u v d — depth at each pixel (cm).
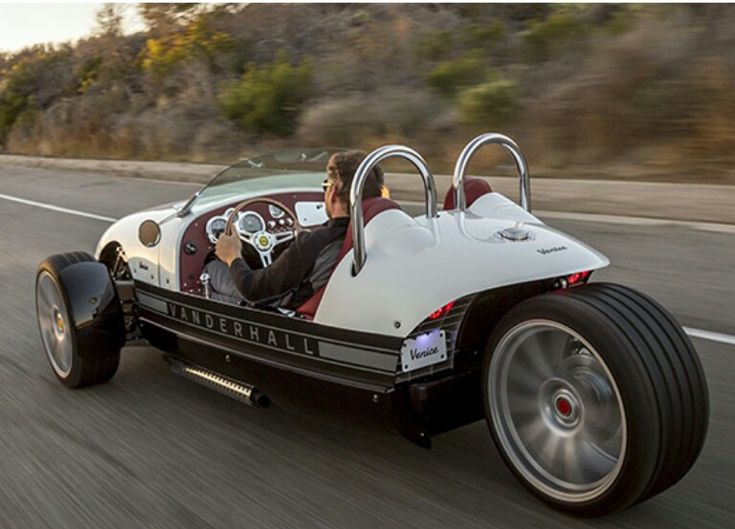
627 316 301
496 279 326
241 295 417
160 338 477
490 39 1858
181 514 347
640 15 1516
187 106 2345
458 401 356
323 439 413
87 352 484
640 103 1269
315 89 1983
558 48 1634
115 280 516
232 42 2536
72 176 1966
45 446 424
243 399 424
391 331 341
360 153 386
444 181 1215
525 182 423
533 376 334
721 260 725
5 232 1173
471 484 359
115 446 420
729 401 438
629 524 321
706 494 342
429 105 1652
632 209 951
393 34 2091
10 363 564
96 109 2730
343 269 363
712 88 1201
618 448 311
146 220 478
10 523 348
